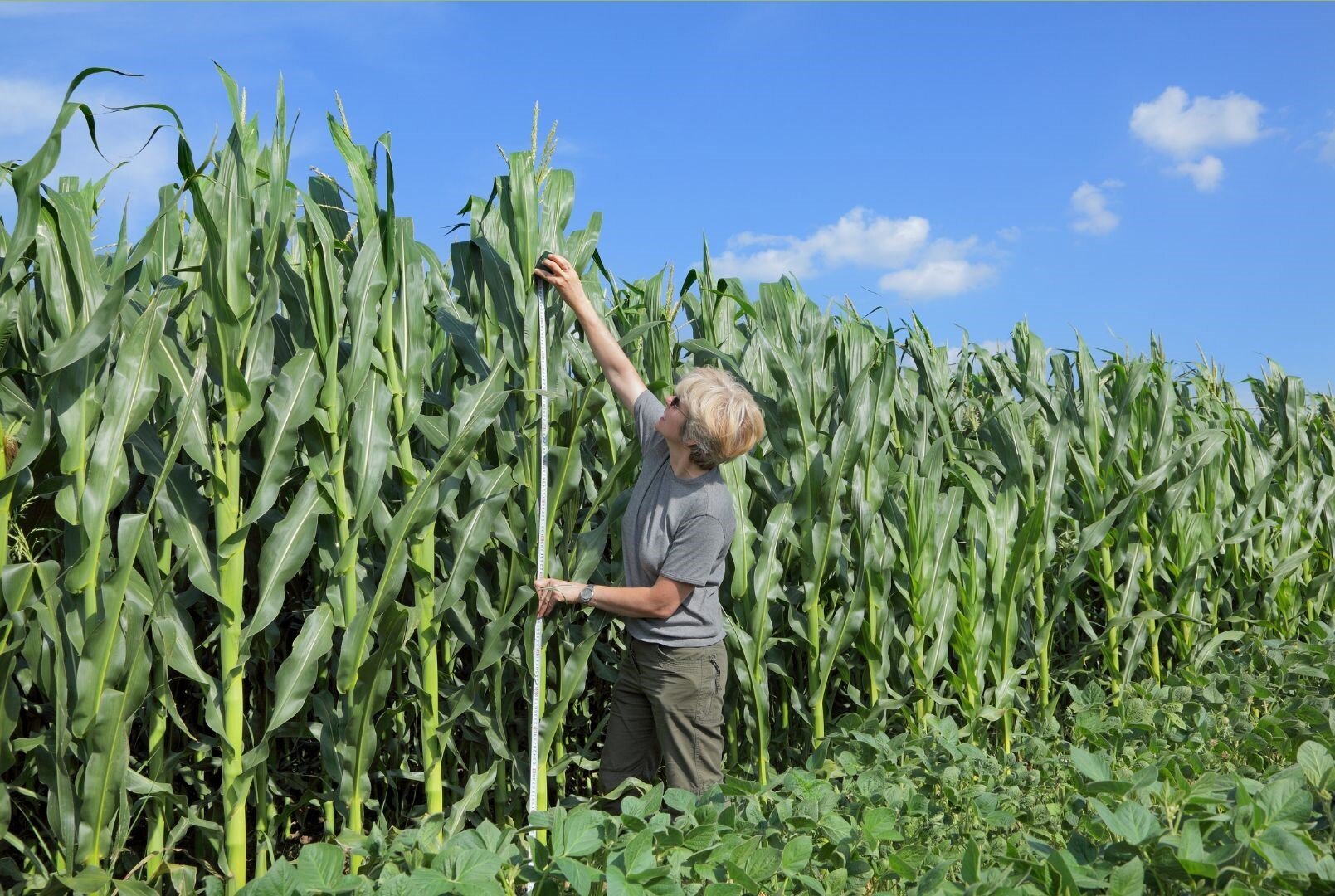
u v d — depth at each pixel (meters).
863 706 3.85
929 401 4.49
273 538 2.50
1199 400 6.04
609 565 3.55
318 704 2.77
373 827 2.66
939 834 2.80
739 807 2.93
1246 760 3.36
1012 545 4.23
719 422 2.79
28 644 2.27
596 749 3.84
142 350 2.29
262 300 2.53
